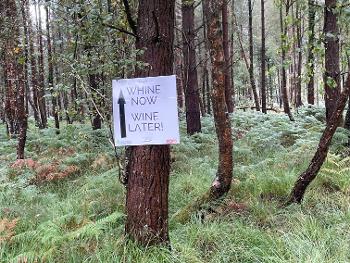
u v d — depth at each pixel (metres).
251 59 19.77
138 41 4.38
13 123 16.73
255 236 4.72
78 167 9.16
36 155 11.32
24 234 4.81
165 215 4.47
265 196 6.43
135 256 4.20
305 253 4.11
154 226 4.39
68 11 4.81
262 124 13.41
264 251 4.34
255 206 5.76
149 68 4.30
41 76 18.50
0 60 14.87
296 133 11.49
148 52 4.30
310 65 6.30
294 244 4.35
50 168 8.69
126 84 4.20
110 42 4.91
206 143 11.26
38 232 4.84
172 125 4.16
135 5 5.24
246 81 32.81
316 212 5.52
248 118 15.45
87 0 4.60
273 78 38.88
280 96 36.16
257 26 30.28
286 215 5.39
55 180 8.44
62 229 5.00
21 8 11.38
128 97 4.21
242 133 12.90
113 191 6.98
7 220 5.09
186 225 5.24
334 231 4.71
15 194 7.16
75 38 5.12
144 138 4.21
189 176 7.32
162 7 4.29
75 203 6.38
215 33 5.29
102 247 4.54
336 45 9.37
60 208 6.13
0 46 11.26
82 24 4.70
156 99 4.15
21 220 5.62
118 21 5.00
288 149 9.43
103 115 5.50
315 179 6.57
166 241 4.46
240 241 4.68
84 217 5.29
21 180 7.82
